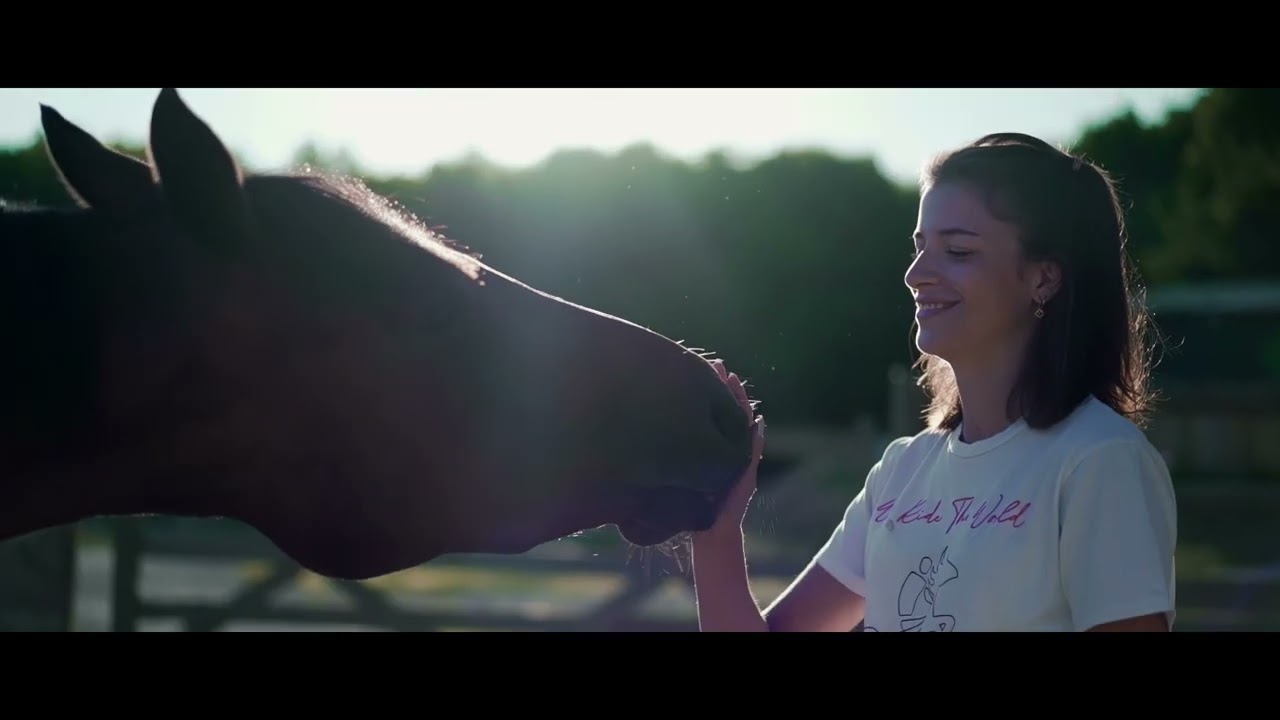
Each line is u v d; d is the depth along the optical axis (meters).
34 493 1.84
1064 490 1.81
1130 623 1.74
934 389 2.21
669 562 3.07
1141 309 2.15
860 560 2.22
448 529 1.99
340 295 1.89
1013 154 1.94
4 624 5.97
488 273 2.06
